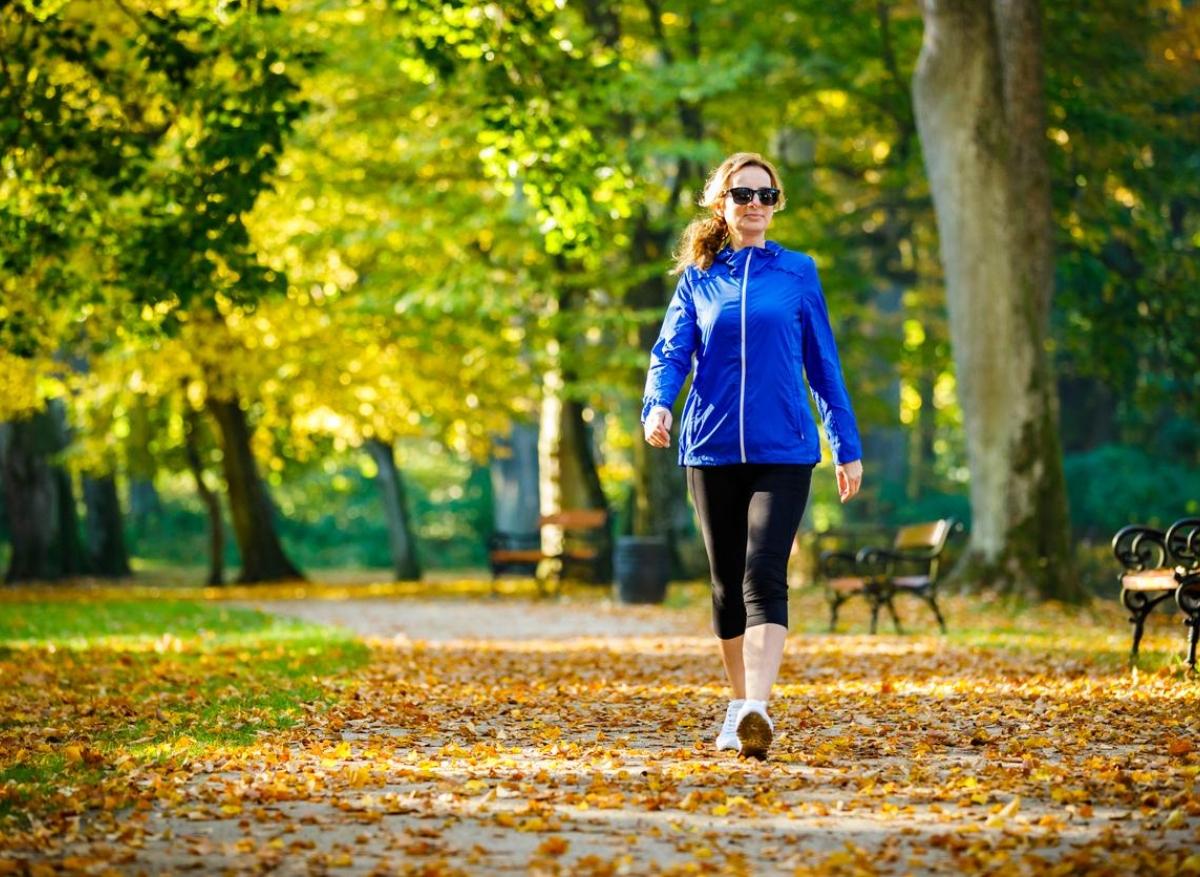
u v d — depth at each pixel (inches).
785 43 924.0
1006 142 717.9
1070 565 712.4
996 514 719.1
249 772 226.4
